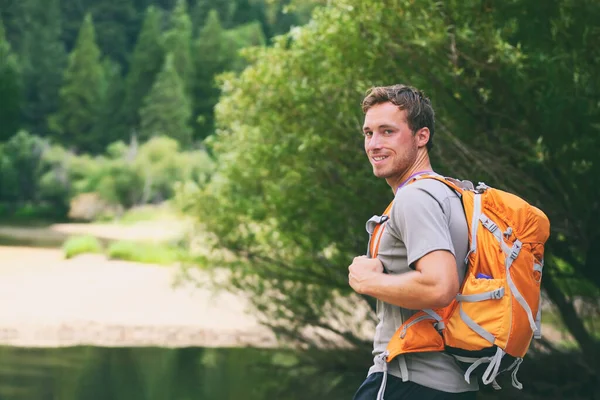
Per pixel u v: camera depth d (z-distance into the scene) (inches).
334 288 512.4
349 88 358.3
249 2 5979.3
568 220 357.1
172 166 3533.5
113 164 3550.7
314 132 386.0
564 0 309.3
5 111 4475.9
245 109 451.2
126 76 5423.2
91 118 4768.7
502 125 352.8
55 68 5049.2
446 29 317.7
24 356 531.8
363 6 340.2
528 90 339.9
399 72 345.1
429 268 107.3
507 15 324.8
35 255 1478.8
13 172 3678.6
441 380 112.0
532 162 340.5
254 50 444.1
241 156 484.7
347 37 355.9
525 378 428.1
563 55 311.3
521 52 314.3
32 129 4862.2
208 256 549.0
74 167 3695.9
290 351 583.5
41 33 5147.6
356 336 571.8
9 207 3624.5
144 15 6102.4
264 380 466.9
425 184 113.3
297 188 432.1
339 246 461.1
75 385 424.8
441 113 340.5
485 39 318.0
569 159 342.6
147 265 1263.5
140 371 486.0
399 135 119.2
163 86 4392.2
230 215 526.3
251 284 540.7
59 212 3619.6
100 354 556.1
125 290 925.8
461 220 112.1
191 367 511.8
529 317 108.4
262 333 685.9
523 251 109.7
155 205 3491.6
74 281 1018.1
